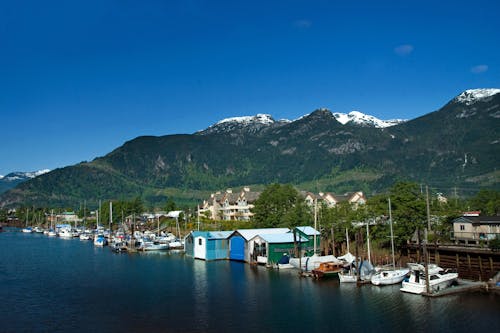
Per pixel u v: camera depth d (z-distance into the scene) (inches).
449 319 2402.8
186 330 2336.4
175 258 5383.9
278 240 4495.6
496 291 2952.8
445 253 3580.2
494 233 3516.2
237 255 4933.6
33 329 2400.3
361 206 5187.0
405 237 4057.6
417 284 2962.6
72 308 2822.3
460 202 6609.3
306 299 2928.2
